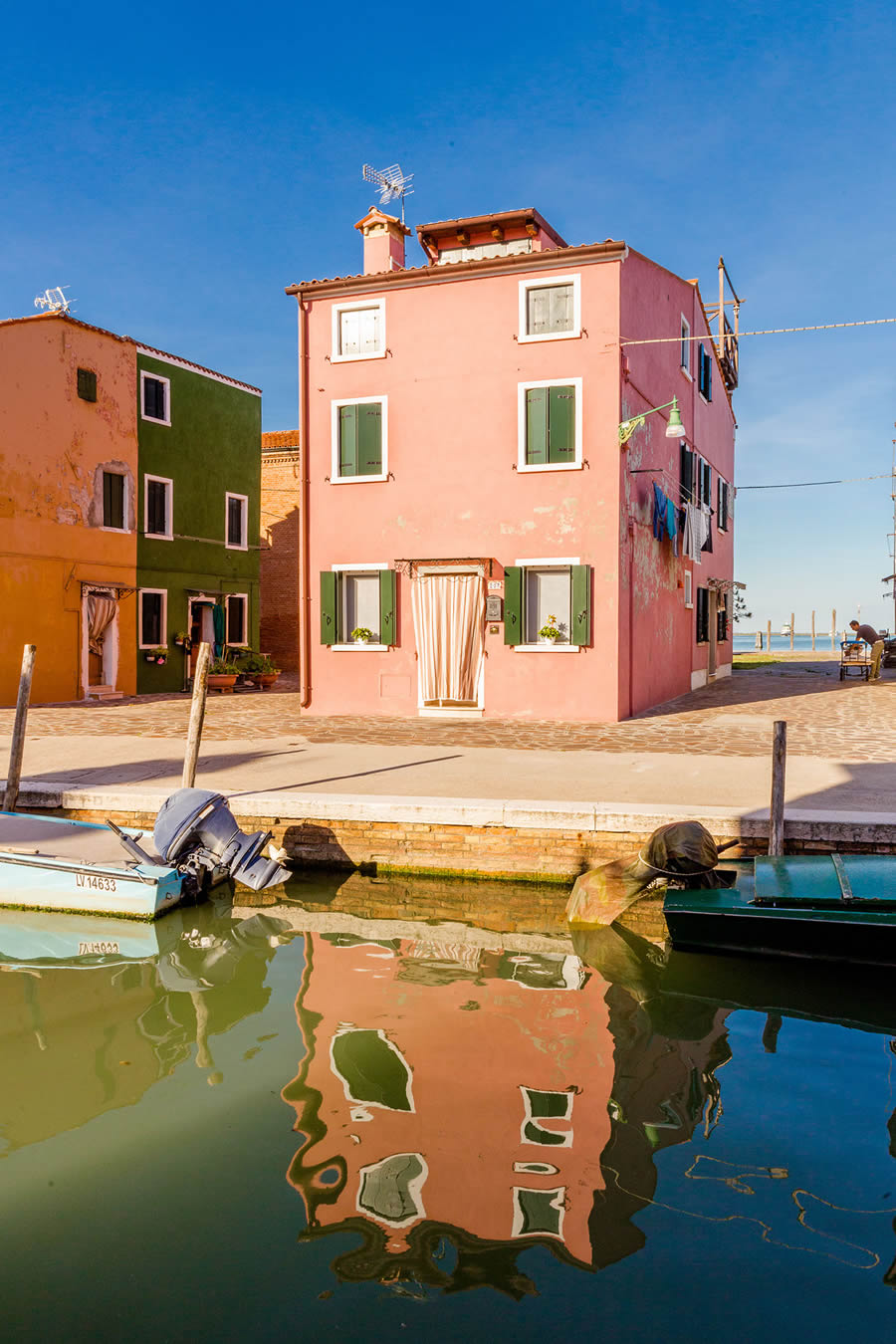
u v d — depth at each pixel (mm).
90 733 14617
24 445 21234
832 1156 3855
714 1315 2908
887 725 14312
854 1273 3111
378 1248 3238
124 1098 4414
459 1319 2893
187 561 26641
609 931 7094
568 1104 4309
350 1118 4184
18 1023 5414
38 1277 3123
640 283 17531
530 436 16656
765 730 14086
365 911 7637
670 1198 3535
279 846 8820
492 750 12102
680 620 21500
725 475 28484
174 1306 2973
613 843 7957
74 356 22562
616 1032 5180
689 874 6895
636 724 15430
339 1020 5375
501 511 16875
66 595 22391
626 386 16609
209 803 8023
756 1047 4977
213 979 6152
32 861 7727
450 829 8391
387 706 17766
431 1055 4859
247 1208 3498
